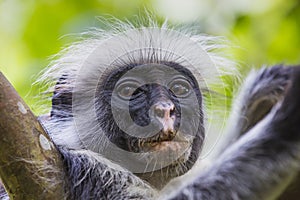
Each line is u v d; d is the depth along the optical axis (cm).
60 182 974
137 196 1080
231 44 1417
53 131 1145
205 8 1750
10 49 1756
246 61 1566
